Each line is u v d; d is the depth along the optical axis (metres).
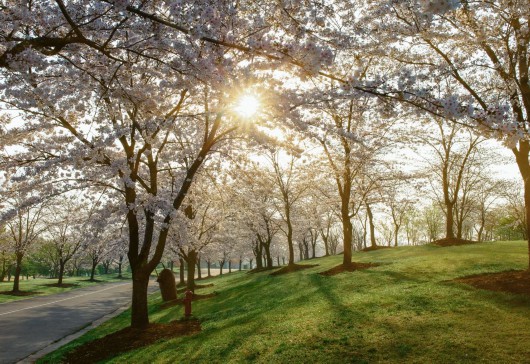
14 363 12.04
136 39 7.53
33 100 9.13
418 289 12.70
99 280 64.25
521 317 8.70
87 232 13.41
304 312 11.77
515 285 11.08
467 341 7.71
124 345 11.60
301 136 10.34
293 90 7.32
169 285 23.31
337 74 6.92
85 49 8.38
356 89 5.56
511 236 71.62
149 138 10.47
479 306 9.86
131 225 13.57
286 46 5.15
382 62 14.13
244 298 18.44
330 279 18.44
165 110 10.73
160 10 7.20
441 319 9.22
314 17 6.09
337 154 21.28
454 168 40.19
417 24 9.34
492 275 13.40
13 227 37.50
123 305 28.12
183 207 21.69
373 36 9.90
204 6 5.48
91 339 14.03
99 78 9.11
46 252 67.75
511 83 12.30
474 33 11.38
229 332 10.81
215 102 9.26
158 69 8.73
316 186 28.97
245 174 17.11
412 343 7.96
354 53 7.80
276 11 6.50
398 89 5.40
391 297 12.02
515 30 10.91
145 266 13.50
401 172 24.36
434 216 66.12
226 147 15.64
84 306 27.45
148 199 12.76
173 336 11.83
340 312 10.97
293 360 7.91
